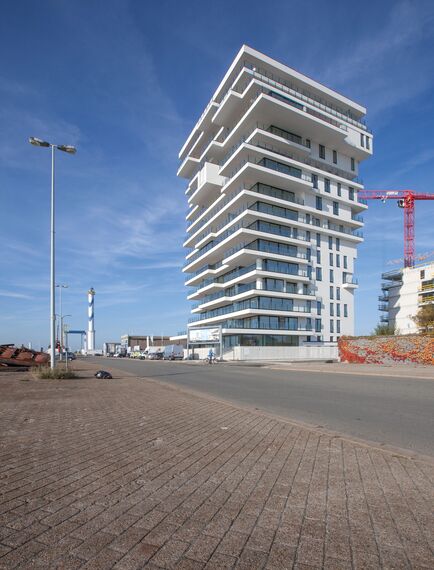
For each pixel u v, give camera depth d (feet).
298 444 19.24
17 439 19.70
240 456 17.03
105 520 10.59
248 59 188.85
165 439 20.04
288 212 193.98
